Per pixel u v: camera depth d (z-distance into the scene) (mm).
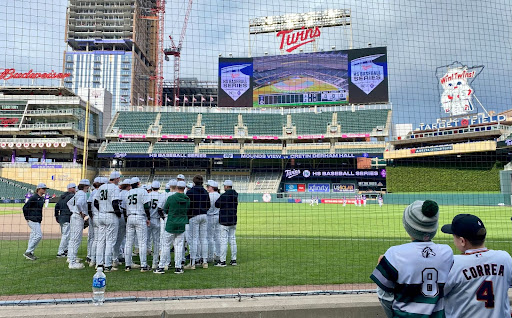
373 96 44312
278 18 48938
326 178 48312
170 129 51250
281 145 50062
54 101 52094
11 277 6082
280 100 47469
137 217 6664
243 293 4766
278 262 7406
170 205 6383
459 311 2408
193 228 6977
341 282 5730
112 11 100312
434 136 43438
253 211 26469
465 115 41875
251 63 48281
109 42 98562
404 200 37281
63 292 5137
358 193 40500
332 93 45938
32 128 50312
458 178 40281
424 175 42312
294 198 41812
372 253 8516
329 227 15266
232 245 7160
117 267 7102
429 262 2250
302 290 5188
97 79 93125
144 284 5629
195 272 6539
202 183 7352
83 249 9367
